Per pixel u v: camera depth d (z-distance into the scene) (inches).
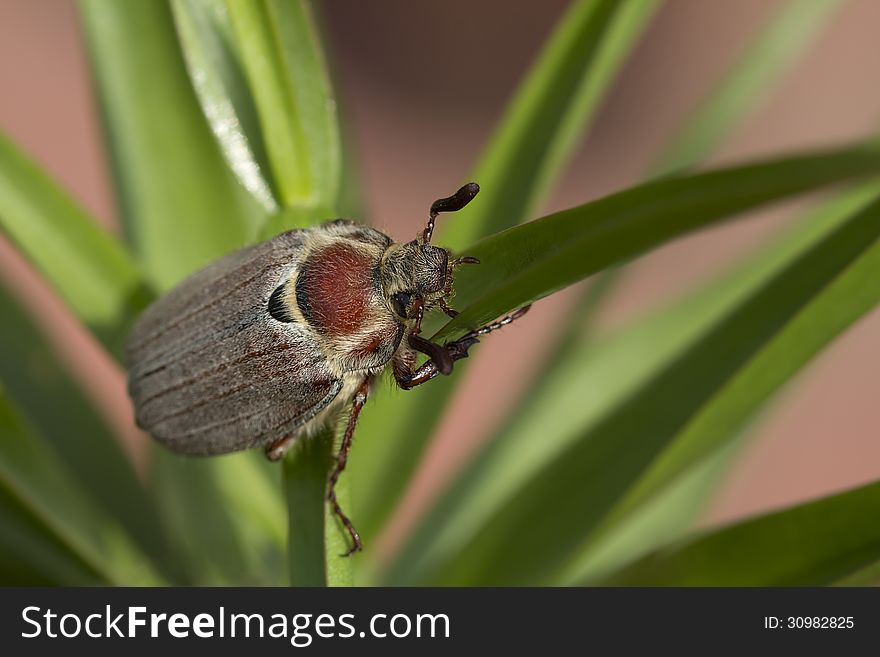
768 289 8.1
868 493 7.7
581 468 8.2
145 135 8.7
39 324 8.7
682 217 7.6
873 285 7.9
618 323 9.8
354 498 8.5
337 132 8.0
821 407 12.0
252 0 7.9
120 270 8.2
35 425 8.6
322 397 8.4
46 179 8.1
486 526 8.3
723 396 8.1
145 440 9.0
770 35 9.1
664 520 9.3
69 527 8.4
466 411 11.9
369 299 8.4
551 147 8.3
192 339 8.4
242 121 8.1
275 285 8.4
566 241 7.6
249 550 8.9
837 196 8.8
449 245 8.4
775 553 7.9
